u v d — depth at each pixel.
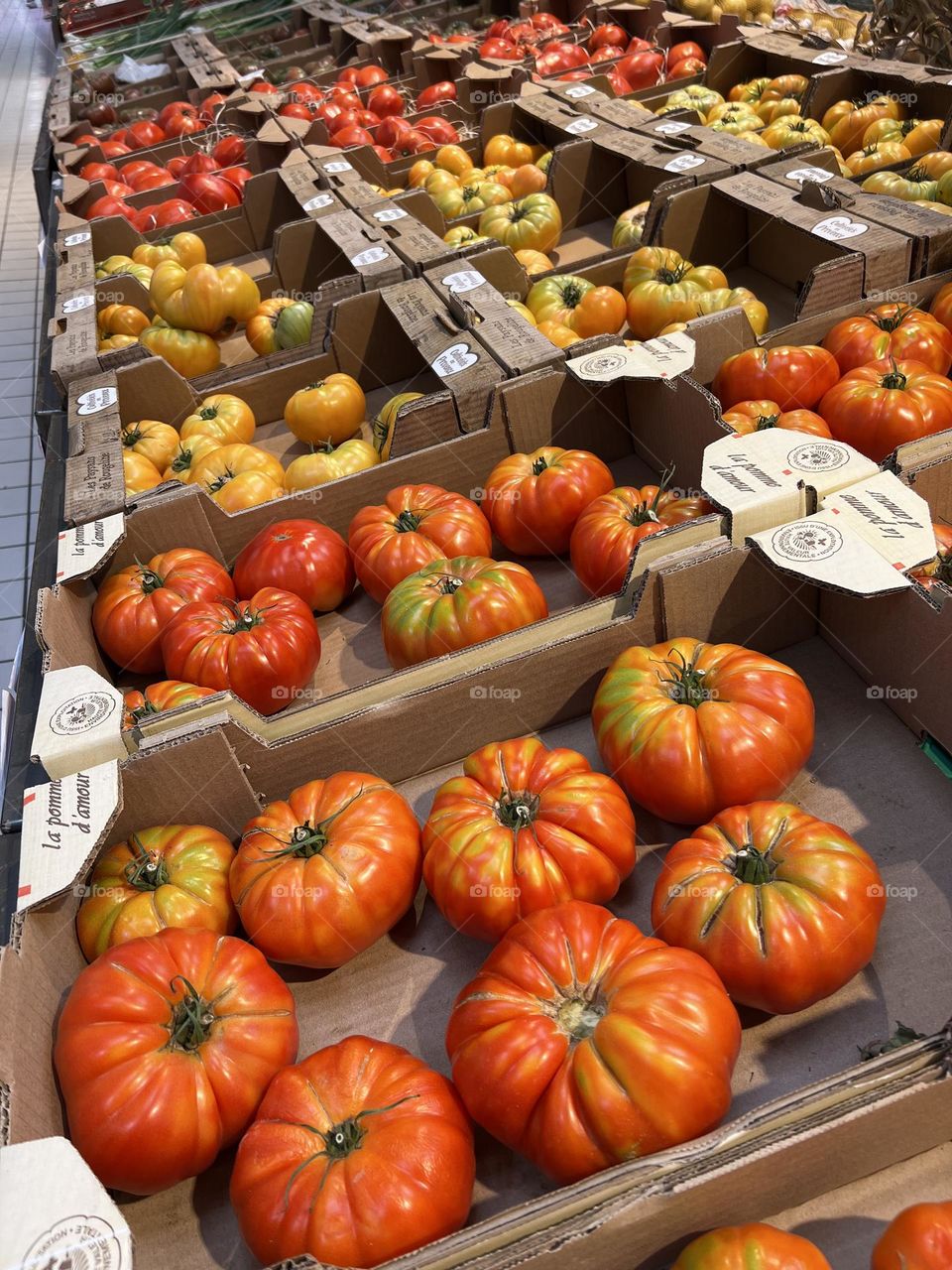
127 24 2.05
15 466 1.50
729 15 1.39
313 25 1.88
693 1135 0.34
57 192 1.36
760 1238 0.30
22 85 3.10
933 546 0.48
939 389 0.65
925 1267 0.29
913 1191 0.35
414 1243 0.33
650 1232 0.31
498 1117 0.36
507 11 1.85
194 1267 0.37
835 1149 0.32
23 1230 0.31
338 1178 0.34
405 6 1.88
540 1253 0.29
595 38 1.57
